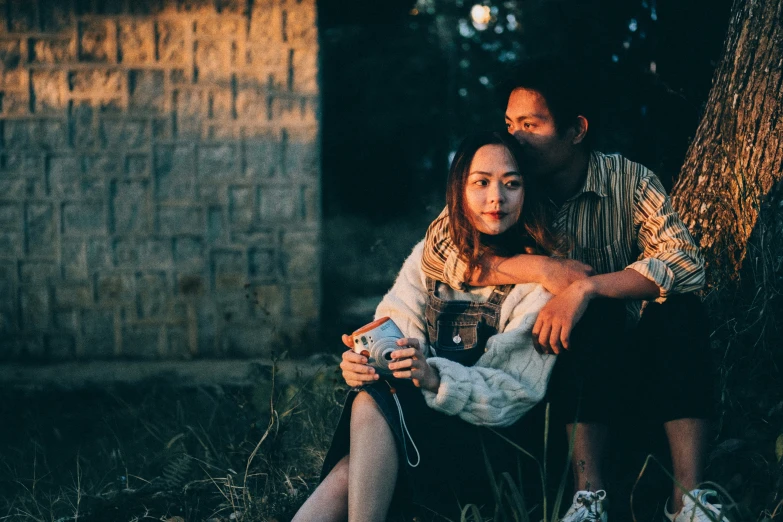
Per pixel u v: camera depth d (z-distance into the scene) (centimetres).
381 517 212
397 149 1130
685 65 378
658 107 391
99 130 620
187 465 317
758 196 281
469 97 1069
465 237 233
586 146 252
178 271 627
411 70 1093
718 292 281
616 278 224
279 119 625
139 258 627
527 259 232
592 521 209
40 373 580
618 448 258
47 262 625
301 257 630
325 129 1108
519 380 227
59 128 619
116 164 622
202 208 627
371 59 1088
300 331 627
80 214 624
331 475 227
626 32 431
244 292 629
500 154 229
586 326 224
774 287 265
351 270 952
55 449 434
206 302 629
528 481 235
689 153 319
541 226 238
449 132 1079
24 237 623
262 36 619
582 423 223
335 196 1131
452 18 1066
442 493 225
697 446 222
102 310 627
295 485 289
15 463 392
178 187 625
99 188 623
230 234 629
